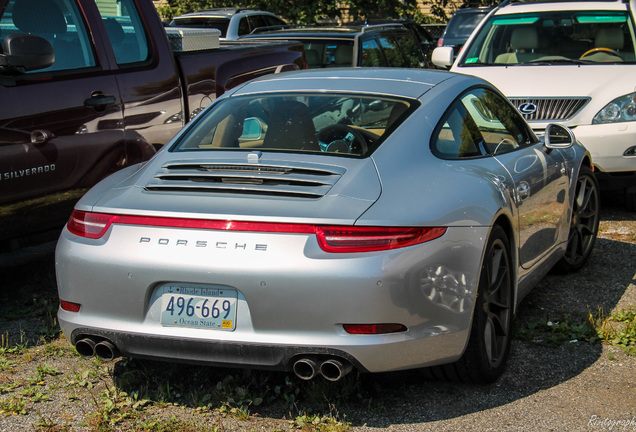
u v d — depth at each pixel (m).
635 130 6.56
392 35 11.15
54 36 4.68
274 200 3.03
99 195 3.36
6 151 4.24
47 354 3.90
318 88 3.86
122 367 3.72
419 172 3.29
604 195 7.80
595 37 7.68
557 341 4.01
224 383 3.48
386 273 2.86
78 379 3.57
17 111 4.29
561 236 4.76
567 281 5.11
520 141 4.43
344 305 2.85
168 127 5.38
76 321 3.17
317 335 2.89
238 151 3.50
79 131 4.65
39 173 4.43
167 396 3.41
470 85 4.14
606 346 3.98
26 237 4.53
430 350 3.05
